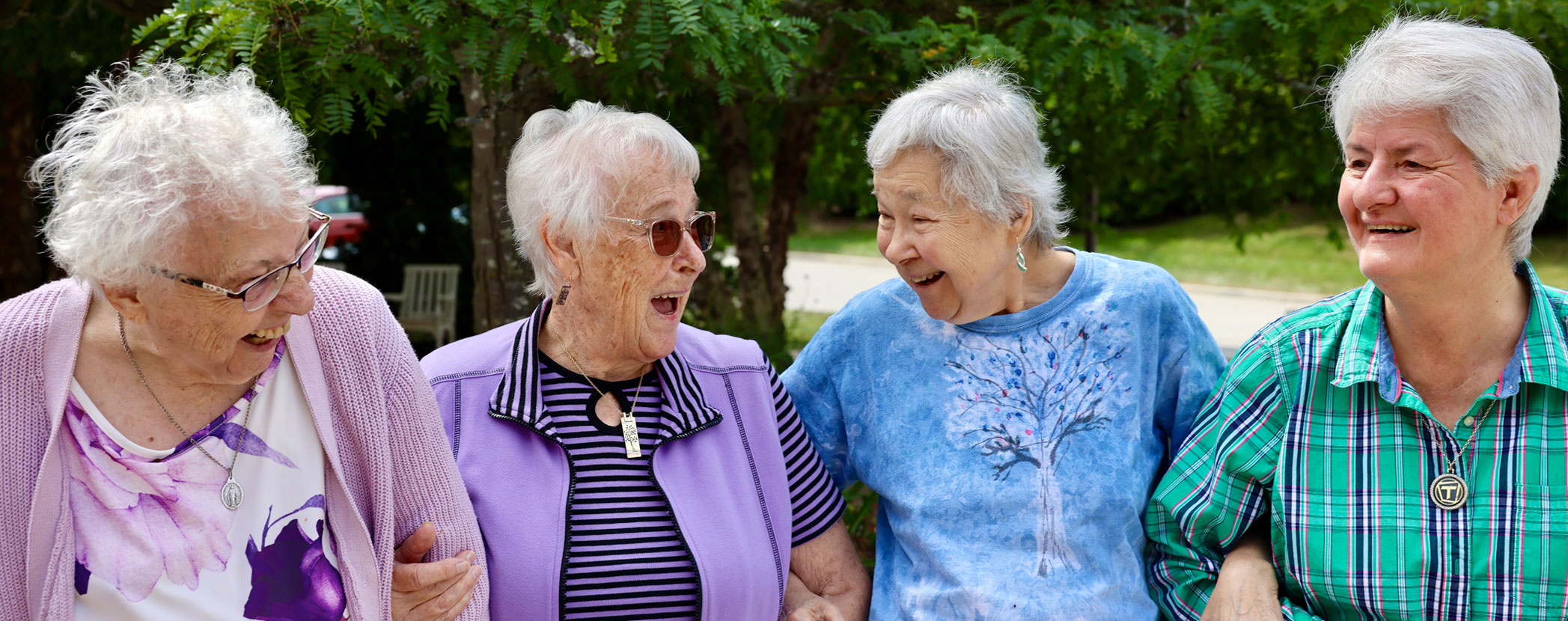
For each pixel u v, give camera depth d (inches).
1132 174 225.9
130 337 63.2
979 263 81.1
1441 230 67.1
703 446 83.6
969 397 86.4
